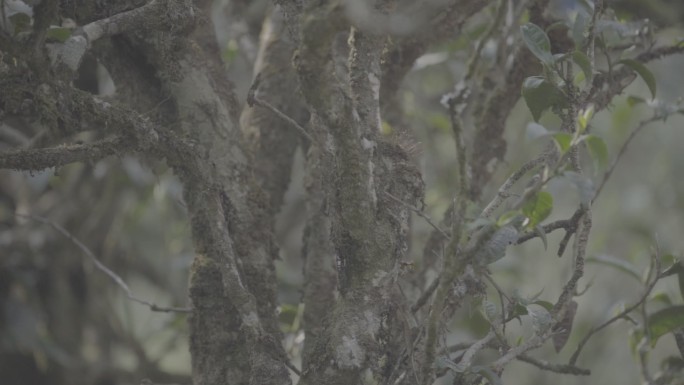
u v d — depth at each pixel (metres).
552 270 8.11
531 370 7.96
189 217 4.14
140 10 3.68
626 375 7.88
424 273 4.69
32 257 7.08
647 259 7.81
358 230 3.50
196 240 4.13
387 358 3.71
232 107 4.36
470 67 3.00
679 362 4.70
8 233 7.07
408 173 3.79
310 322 4.46
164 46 3.96
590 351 7.91
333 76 3.35
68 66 3.48
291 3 3.65
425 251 4.73
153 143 3.73
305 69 3.11
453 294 3.81
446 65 6.70
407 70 4.78
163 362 7.81
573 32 3.93
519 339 4.10
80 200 7.05
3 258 7.00
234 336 4.02
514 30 4.87
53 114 3.42
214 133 4.14
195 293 4.07
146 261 7.82
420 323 3.90
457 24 4.69
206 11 4.54
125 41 4.11
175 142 3.80
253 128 4.94
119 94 4.23
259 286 4.11
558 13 4.82
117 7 3.96
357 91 3.66
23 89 3.36
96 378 6.93
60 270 7.12
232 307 4.04
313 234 4.54
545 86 3.82
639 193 8.63
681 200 8.73
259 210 4.21
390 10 3.48
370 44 3.69
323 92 3.18
